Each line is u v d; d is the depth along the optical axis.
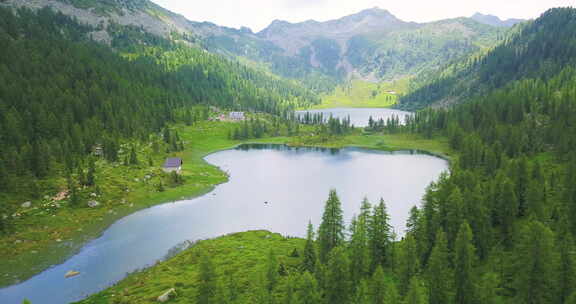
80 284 59.91
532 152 135.62
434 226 60.25
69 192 97.06
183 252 71.19
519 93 198.88
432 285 43.06
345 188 123.00
